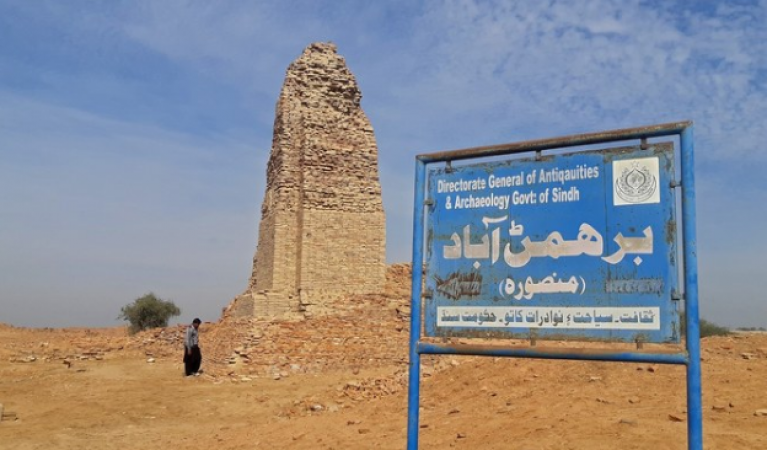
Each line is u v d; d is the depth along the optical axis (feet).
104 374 101.50
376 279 118.93
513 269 26.68
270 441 47.85
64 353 130.31
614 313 24.68
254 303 109.91
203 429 62.44
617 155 25.31
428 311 28.04
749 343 60.18
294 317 110.83
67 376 98.73
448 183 28.43
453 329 27.45
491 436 38.58
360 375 97.96
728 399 40.86
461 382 56.70
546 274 26.07
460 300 27.48
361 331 108.78
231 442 50.03
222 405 75.00
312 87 123.13
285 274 114.73
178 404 74.90
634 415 38.75
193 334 100.68
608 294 24.86
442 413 48.65
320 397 66.28
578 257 25.58
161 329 145.48
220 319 143.02
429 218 28.53
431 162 28.81
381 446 40.91
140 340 140.46
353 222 119.14
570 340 25.31
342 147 121.60
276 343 102.73
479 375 57.47
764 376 45.32
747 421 35.94
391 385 66.23
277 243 115.14
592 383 49.37
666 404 41.09
